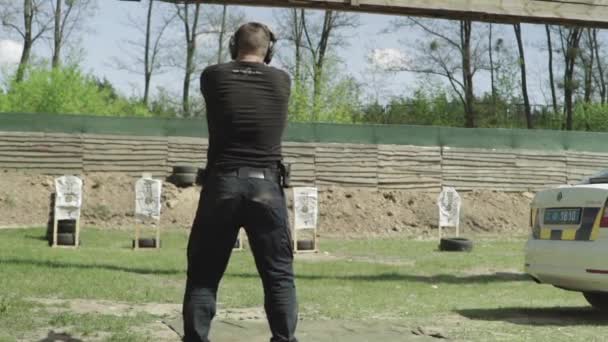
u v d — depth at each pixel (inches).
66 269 449.1
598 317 327.3
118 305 326.3
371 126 1055.6
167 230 886.4
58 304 316.2
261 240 186.2
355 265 561.9
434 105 1851.6
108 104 1729.8
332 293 392.5
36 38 1766.7
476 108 1838.1
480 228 1006.4
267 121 187.2
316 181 1029.8
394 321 302.7
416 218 999.0
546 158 1107.9
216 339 255.0
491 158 1088.2
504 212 1039.6
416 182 1059.3
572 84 1831.9
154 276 453.7
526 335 273.0
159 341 242.8
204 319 189.3
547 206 334.3
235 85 186.2
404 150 1061.1
